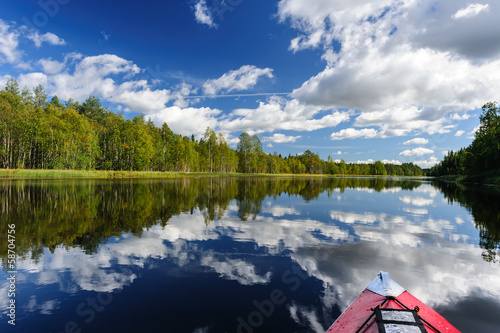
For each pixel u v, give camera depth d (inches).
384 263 277.1
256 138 3801.7
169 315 176.1
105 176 2085.4
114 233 385.4
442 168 4229.8
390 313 153.0
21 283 224.2
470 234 405.4
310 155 5580.7
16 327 163.8
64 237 362.3
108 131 2714.1
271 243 345.1
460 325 169.3
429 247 335.6
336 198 883.4
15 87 2805.1
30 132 2004.2
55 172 1811.0
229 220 486.0
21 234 375.2
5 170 1638.8
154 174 2490.2
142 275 240.8
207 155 3457.2
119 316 175.5
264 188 1248.2
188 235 379.2
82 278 233.8
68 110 2220.7
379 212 605.6
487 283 231.9
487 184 1729.8
